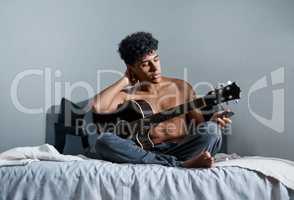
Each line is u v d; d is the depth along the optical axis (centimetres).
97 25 238
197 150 184
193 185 155
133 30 237
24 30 238
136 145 188
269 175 156
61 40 238
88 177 158
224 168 160
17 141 237
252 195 154
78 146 236
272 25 220
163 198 154
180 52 233
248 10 224
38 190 159
